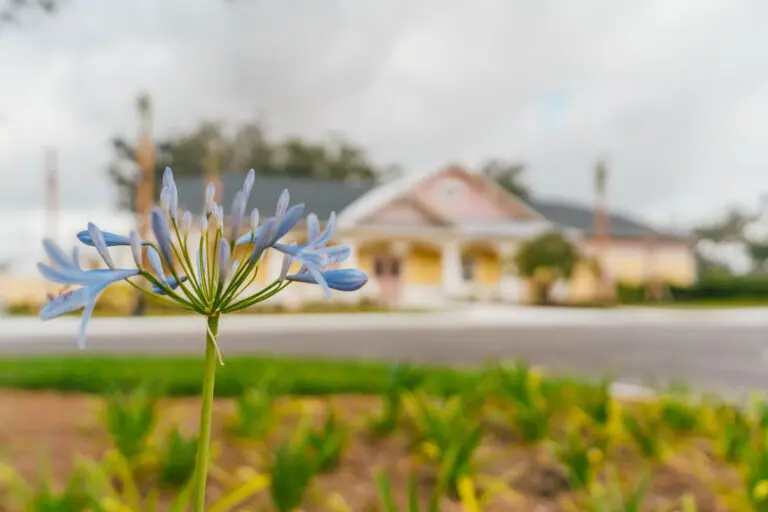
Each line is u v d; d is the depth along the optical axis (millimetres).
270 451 4219
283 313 25406
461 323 21859
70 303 1062
